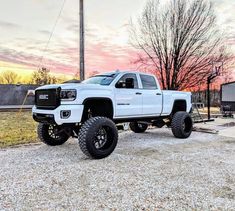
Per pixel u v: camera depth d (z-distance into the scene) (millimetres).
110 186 3959
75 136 6195
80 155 5930
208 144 7258
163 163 5242
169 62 19406
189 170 4758
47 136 6840
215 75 17500
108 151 5738
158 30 19750
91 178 4320
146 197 3561
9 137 7957
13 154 6004
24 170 4754
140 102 6957
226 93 17375
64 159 5562
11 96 20281
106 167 4957
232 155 5918
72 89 5461
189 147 6844
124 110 6520
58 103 5504
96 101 6016
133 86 6840
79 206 3287
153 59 19953
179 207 3262
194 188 3877
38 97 6020
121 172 4645
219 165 5082
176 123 8062
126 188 3881
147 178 4320
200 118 13367
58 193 3691
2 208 3223
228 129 10219
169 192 3729
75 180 4219
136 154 6039
